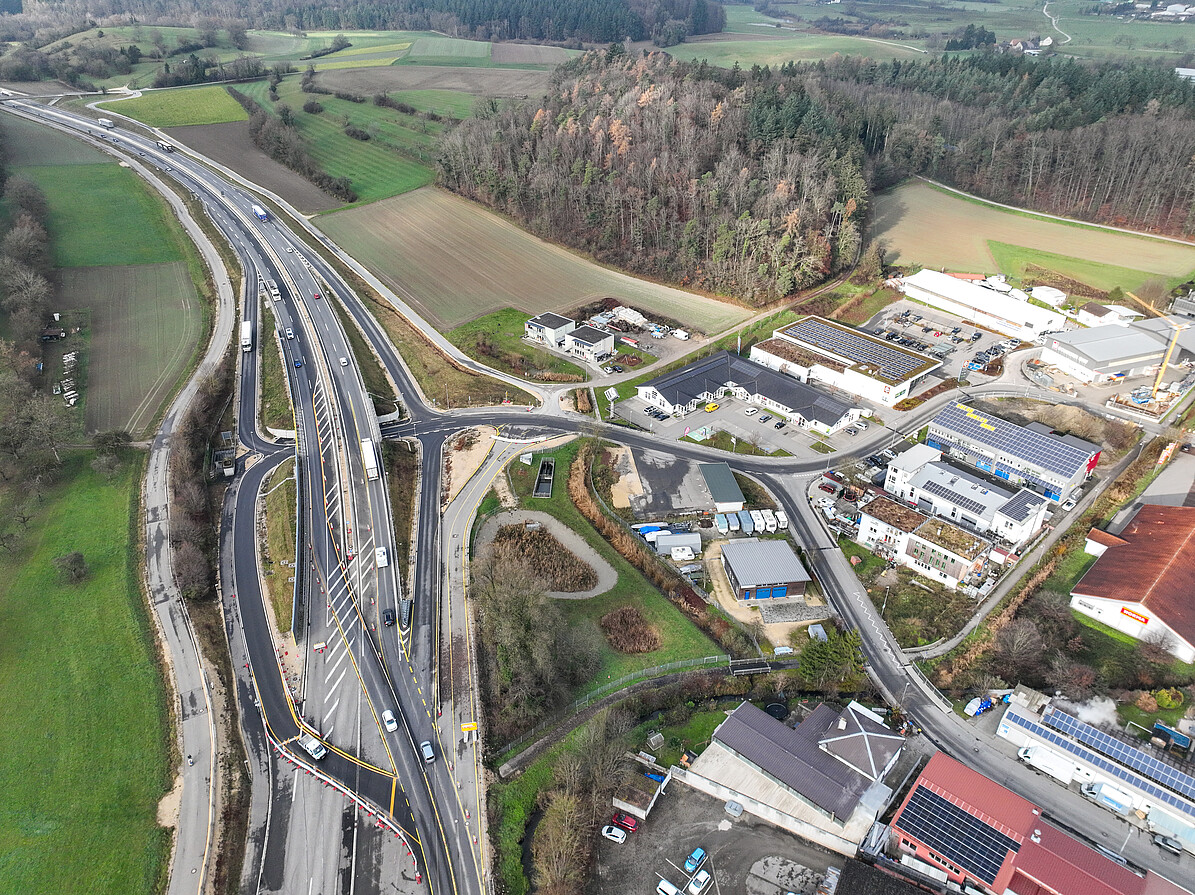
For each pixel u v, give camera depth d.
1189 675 89.25
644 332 171.25
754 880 72.12
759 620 100.94
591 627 99.81
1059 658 91.00
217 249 199.88
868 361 150.25
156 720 86.56
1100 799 77.62
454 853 74.25
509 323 174.62
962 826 72.25
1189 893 65.44
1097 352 147.38
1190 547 100.31
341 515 117.56
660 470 128.38
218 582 106.25
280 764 82.62
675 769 81.81
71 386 146.38
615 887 71.75
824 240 183.62
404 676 92.50
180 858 73.56
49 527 113.25
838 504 119.62
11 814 76.62
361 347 164.12
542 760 83.50
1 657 93.44
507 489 124.38
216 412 143.88
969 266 194.12
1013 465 120.62
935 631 97.94
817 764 78.94
